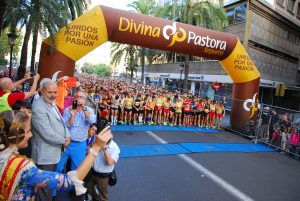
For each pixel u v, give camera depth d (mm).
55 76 9375
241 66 13031
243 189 6508
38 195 3082
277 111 14062
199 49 12125
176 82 33031
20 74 12367
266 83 24547
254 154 10094
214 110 14438
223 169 7863
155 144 9852
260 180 7273
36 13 9062
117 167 7141
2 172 1790
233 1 23234
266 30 24156
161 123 13805
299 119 12648
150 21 11164
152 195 5672
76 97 4715
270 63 25250
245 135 13039
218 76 23969
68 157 4703
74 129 4664
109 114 12586
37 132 3607
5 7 8844
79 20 10297
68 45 9992
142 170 7098
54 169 3783
